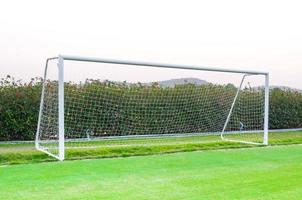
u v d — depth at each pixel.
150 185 5.66
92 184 5.70
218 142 10.67
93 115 10.52
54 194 5.14
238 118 13.14
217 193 5.23
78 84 10.19
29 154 7.97
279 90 15.17
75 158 7.89
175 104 11.87
